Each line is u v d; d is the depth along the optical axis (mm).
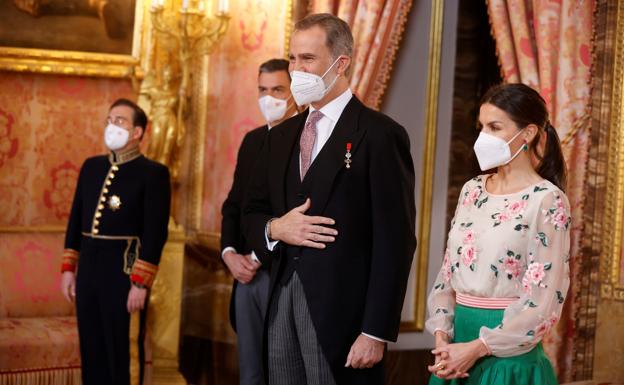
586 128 3926
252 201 2875
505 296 2318
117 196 4000
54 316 4738
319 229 2523
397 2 4586
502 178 2436
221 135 5059
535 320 2227
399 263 2518
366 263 2570
